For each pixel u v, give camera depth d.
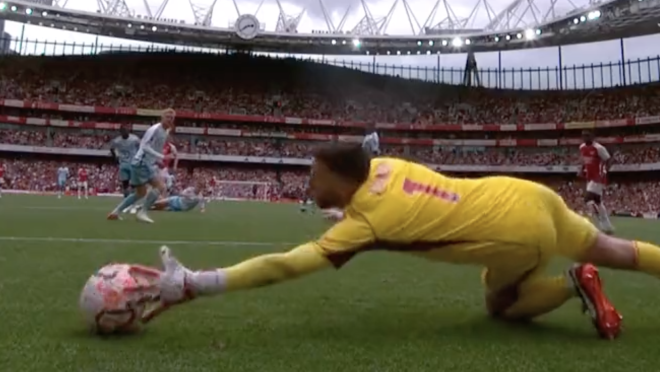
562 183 53.16
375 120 58.31
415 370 2.15
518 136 56.41
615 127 51.66
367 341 2.58
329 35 58.06
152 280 2.58
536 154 55.12
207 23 57.56
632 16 43.44
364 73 63.12
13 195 31.89
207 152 54.50
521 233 2.65
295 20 58.91
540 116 56.66
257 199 49.97
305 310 3.27
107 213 13.63
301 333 2.71
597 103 54.97
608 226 11.88
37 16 53.72
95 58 57.84
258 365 2.17
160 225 10.39
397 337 2.68
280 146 56.44
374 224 2.54
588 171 11.91
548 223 2.70
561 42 54.12
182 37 59.16
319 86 60.59
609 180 51.34
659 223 20.36
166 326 2.77
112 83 56.31
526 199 2.71
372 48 61.19
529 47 56.66
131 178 11.09
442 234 2.62
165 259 2.46
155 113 54.38
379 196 2.58
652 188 47.69
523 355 2.40
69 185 47.75
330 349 2.43
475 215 2.65
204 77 59.03
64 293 3.55
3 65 54.59
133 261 5.23
